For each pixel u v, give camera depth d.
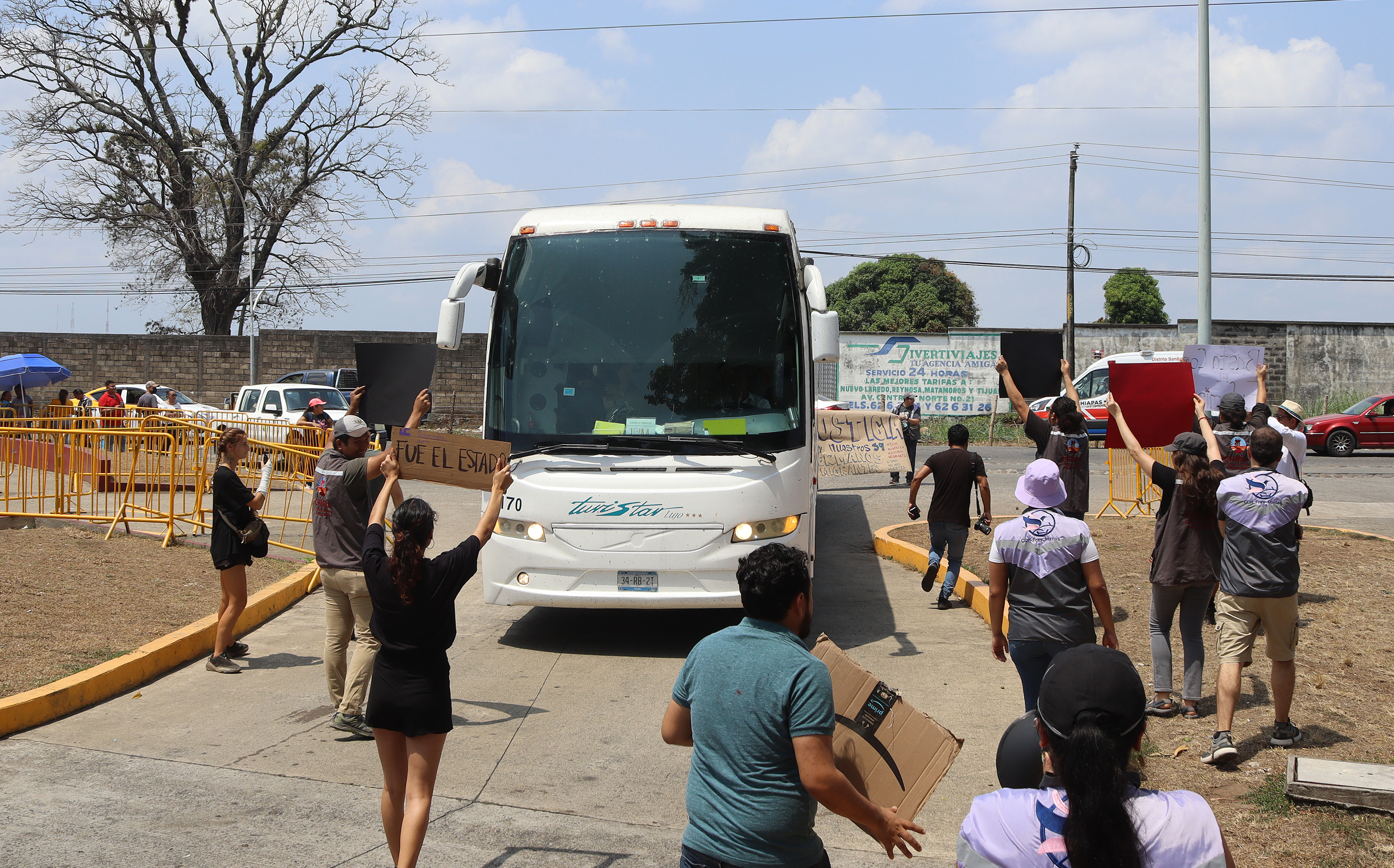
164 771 5.80
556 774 5.92
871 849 5.05
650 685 7.74
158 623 8.65
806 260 9.62
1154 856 2.21
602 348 8.62
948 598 10.14
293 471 16.44
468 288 8.77
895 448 18.44
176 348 38.50
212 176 36.84
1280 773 5.39
